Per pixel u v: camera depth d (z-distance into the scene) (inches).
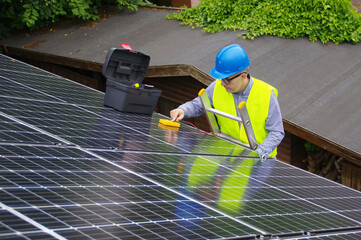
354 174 321.7
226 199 122.4
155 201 108.0
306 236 110.6
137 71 211.2
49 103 186.9
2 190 93.9
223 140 200.2
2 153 116.2
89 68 402.0
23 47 446.3
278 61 346.9
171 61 355.6
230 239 95.2
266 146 193.9
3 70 231.5
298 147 351.6
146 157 144.7
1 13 475.8
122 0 479.2
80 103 201.2
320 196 149.1
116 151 144.0
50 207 91.0
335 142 274.2
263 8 388.8
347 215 135.6
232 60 193.0
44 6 459.8
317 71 338.3
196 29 417.7
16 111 162.6
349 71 338.6
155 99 209.6
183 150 165.0
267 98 198.7
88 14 465.1
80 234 82.1
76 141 144.3
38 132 144.1
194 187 125.9
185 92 400.8
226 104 207.2
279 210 124.4
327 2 370.6
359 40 372.8
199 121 410.9
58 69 481.1
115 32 446.9
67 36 455.5
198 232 95.0
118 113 199.6
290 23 374.9
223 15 407.8
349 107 303.4
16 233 77.3
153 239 86.7
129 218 94.5
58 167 115.2
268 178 154.4
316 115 296.2
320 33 372.5
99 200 100.3
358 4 525.0
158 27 441.1
